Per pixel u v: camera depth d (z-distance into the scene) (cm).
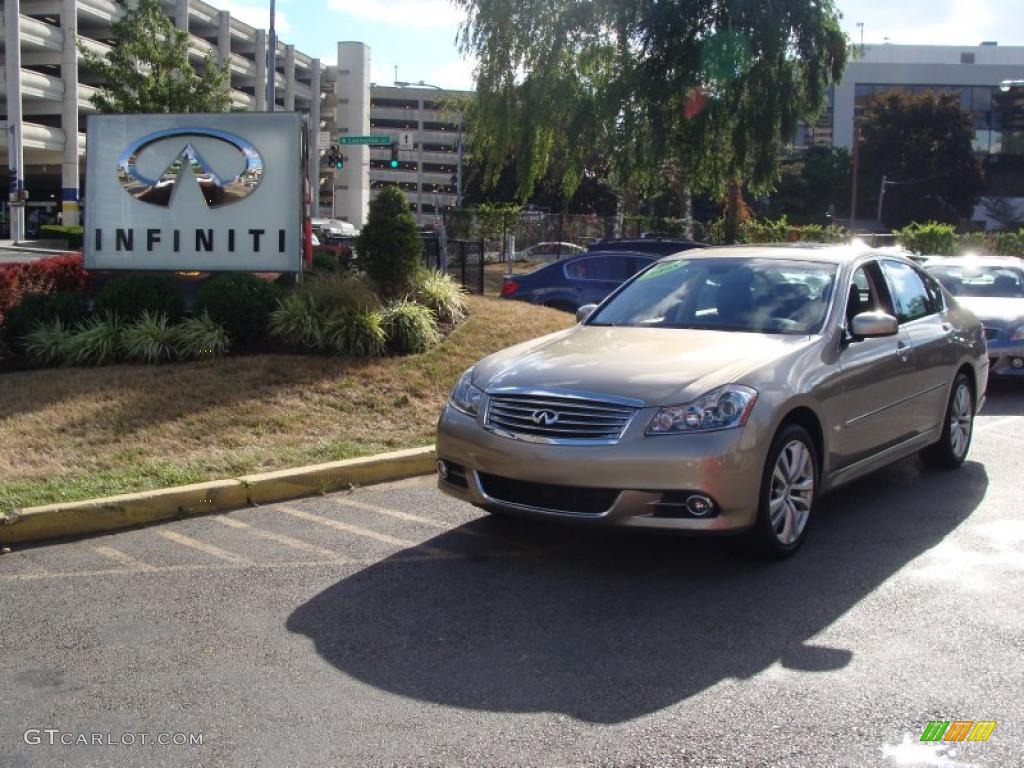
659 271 710
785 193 7356
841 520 644
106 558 586
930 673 418
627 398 511
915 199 6981
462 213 3931
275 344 1076
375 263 1216
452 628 474
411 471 785
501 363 587
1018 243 4184
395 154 3628
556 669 427
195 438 802
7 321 1051
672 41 2569
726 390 513
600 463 502
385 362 1032
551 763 349
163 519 663
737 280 662
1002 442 895
